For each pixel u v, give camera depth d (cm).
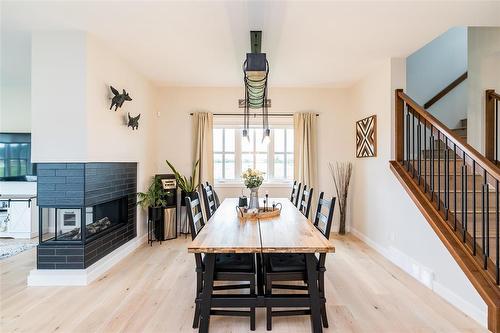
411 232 317
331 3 235
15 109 493
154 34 295
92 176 302
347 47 328
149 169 469
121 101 340
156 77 448
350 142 507
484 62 346
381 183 388
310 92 512
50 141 288
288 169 526
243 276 211
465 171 252
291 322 224
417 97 489
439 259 270
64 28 281
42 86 288
